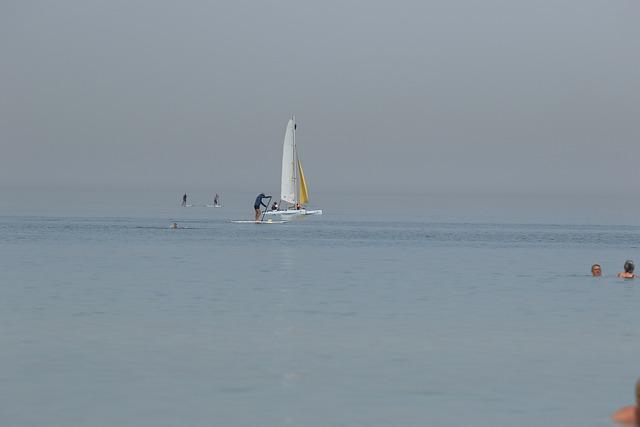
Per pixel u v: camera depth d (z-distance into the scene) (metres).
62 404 32.44
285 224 187.12
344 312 55.31
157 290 66.00
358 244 125.00
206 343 43.97
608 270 89.50
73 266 84.75
